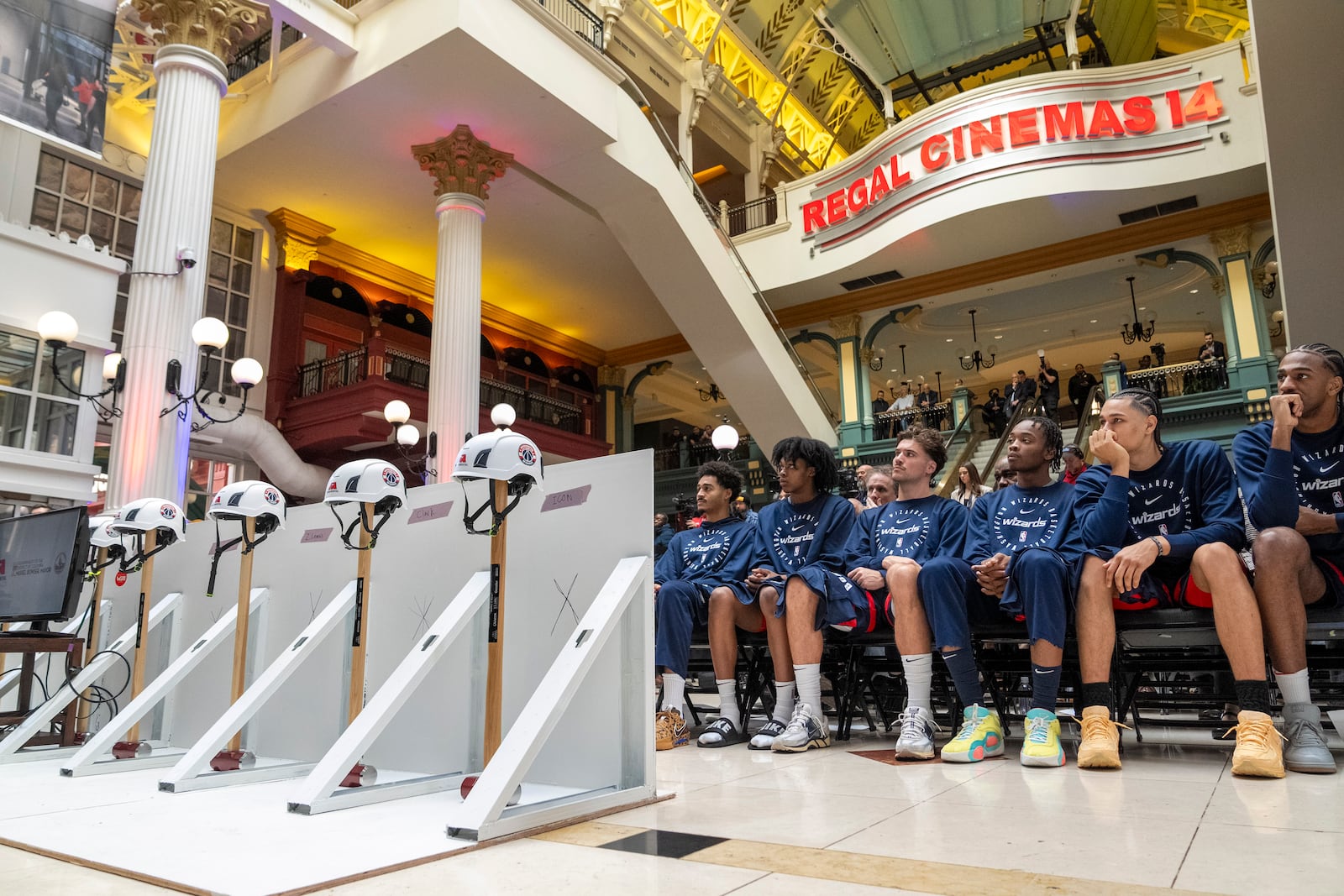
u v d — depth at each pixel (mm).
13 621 3834
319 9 9586
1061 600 2715
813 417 14414
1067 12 15734
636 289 16641
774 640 3482
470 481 2898
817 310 16828
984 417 15008
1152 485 2898
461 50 9273
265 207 13445
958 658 2924
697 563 4016
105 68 6934
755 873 1484
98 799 2416
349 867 1552
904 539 3533
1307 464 2771
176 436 7574
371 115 10602
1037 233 14047
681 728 3533
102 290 7824
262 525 3299
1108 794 2129
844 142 22453
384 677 3021
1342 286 5754
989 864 1502
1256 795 2039
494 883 1465
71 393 7410
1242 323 13328
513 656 2652
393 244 14883
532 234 14352
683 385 22766
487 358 16516
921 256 14789
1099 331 19594
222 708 3576
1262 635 2434
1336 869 1396
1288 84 5355
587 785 2377
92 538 4156
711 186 21266
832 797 2217
